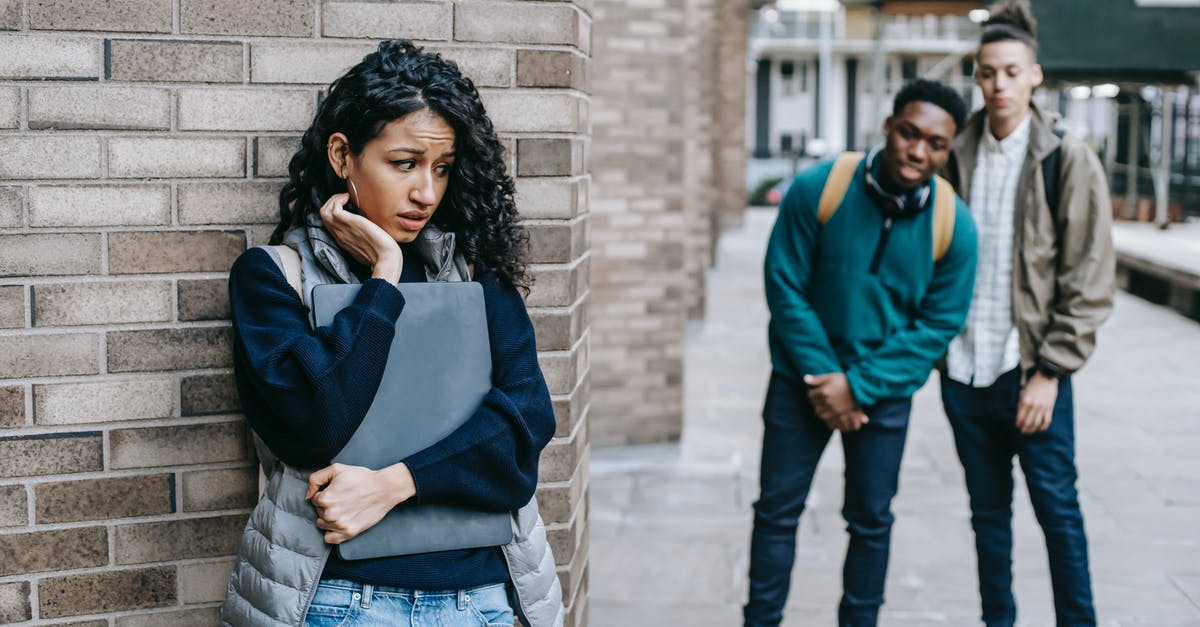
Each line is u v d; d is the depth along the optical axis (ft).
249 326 6.04
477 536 6.18
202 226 7.50
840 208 10.21
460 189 6.39
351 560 5.95
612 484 18.90
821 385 10.19
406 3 7.72
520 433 6.23
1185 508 17.58
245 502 7.75
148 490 7.60
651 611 13.30
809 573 14.53
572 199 8.18
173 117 7.41
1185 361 31.19
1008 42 10.59
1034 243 10.55
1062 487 10.69
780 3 62.13
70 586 7.55
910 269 10.11
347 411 5.80
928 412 25.03
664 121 20.13
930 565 14.85
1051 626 12.80
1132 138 62.85
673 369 20.62
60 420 7.42
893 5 51.57
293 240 6.41
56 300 7.34
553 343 8.29
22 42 7.18
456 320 6.28
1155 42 46.70
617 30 19.94
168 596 7.71
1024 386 10.74
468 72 7.88
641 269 20.30
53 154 7.26
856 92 159.22
